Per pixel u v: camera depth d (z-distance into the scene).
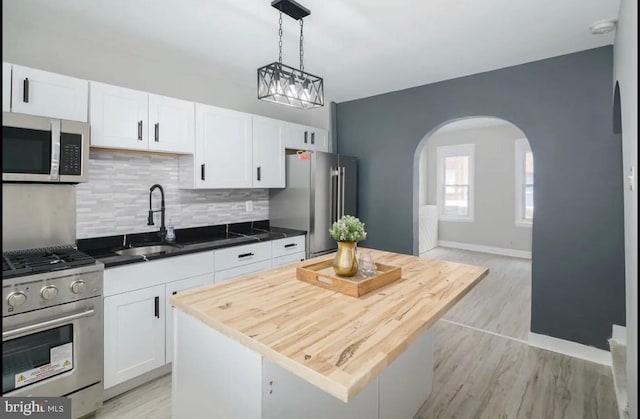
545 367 2.62
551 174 2.84
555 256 2.84
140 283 2.31
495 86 3.14
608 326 2.64
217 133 3.04
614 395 2.27
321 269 2.01
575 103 2.74
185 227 3.21
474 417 2.09
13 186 2.23
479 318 3.55
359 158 4.11
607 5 2.12
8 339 1.75
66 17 2.28
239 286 1.76
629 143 1.53
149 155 2.94
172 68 3.12
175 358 1.65
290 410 1.33
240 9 2.20
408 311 1.44
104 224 2.70
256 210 3.82
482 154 6.82
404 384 1.93
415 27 2.40
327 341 1.19
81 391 2.02
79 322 2.00
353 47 2.72
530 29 2.42
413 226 3.73
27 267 1.86
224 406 1.39
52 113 2.14
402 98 3.74
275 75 1.94
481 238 6.91
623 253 2.58
